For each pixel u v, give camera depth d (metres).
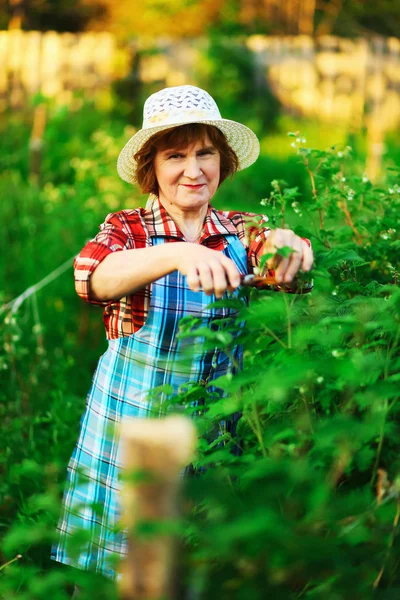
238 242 2.31
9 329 3.67
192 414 2.15
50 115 7.17
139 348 2.21
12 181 5.29
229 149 2.33
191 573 1.37
